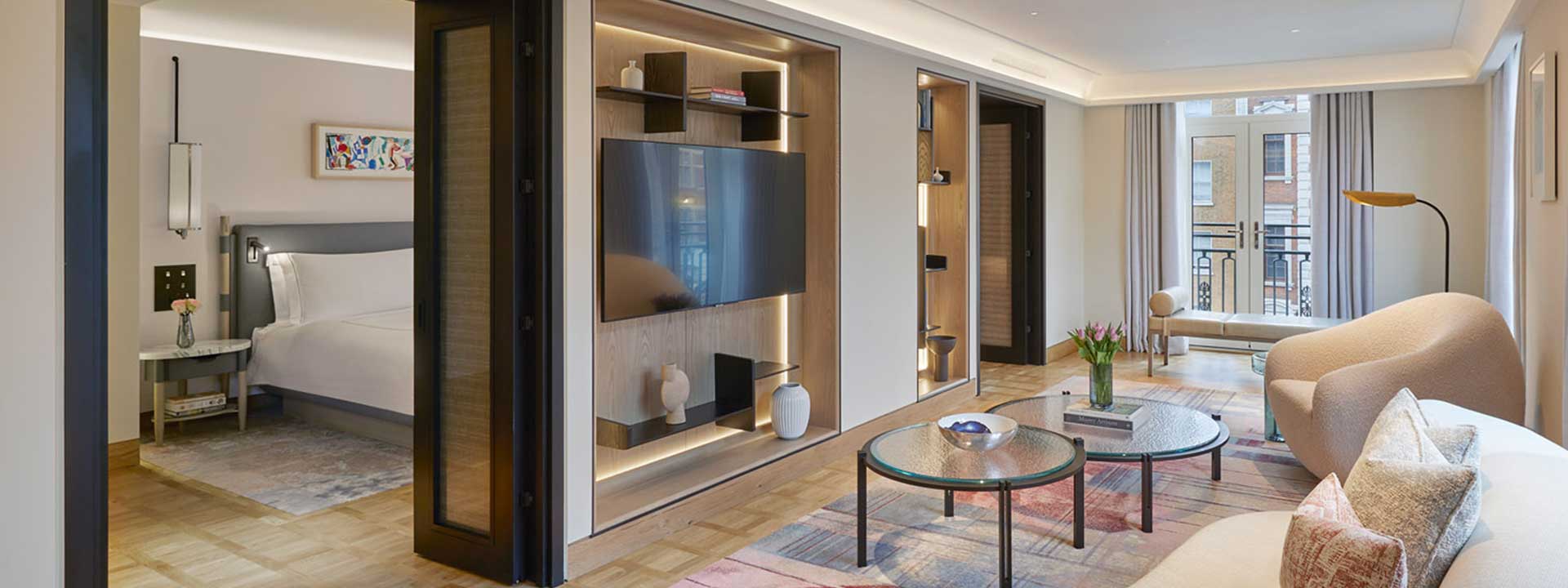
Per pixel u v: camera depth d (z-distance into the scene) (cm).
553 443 311
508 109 303
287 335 552
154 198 537
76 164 204
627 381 393
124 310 458
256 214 580
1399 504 179
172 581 320
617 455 387
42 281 199
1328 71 703
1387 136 706
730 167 415
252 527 374
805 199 466
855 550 339
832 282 468
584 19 318
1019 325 747
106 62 210
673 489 374
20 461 198
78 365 206
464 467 327
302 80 599
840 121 464
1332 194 722
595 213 366
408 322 548
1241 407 577
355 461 471
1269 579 206
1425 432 217
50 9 199
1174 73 748
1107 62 689
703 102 392
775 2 407
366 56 632
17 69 194
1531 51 430
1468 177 682
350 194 629
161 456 482
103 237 210
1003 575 295
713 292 408
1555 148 363
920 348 622
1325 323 640
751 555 337
